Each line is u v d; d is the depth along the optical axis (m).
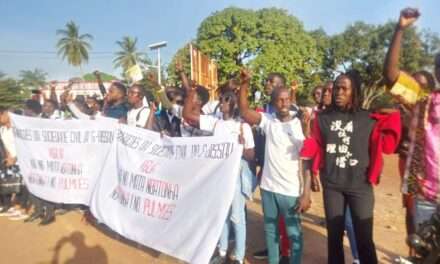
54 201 6.14
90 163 5.96
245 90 4.12
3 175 6.76
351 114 3.57
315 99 5.44
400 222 6.94
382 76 3.13
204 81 14.11
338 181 3.58
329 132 3.61
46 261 4.82
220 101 5.14
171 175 4.56
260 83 33.12
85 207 6.47
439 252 2.48
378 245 5.64
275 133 4.05
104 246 5.26
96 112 7.73
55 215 6.59
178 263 4.73
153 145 4.87
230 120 4.65
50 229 5.96
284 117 4.08
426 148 2.88
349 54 42.38
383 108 3.90
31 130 6.47
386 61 2.99
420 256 2.62
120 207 5.19
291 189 4.01
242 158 4.52
